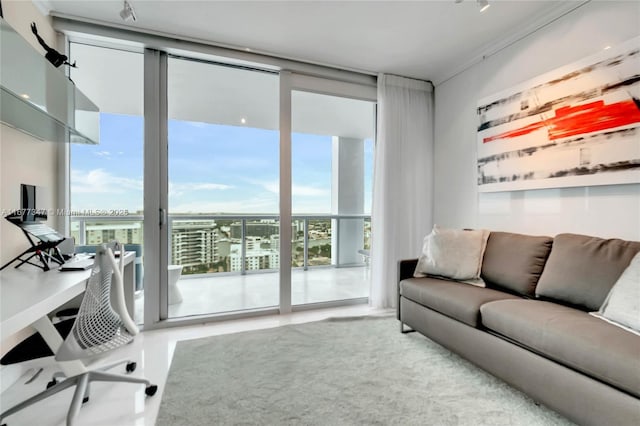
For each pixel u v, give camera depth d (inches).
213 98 116.0
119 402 61.8
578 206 82.3
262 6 85.7
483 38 102.5
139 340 92.9
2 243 68.8
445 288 83.4
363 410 59.0
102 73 102.2
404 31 98.6
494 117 105.6
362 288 138.4
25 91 60.0
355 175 135.1
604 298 61.7
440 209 132.7
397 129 130.0
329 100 128.7
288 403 61.2
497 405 60.5
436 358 80.6
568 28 84.5
